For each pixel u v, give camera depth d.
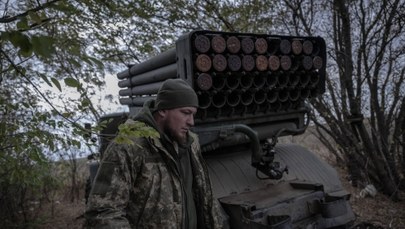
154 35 5.27
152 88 3.74
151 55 5.70
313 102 5.47
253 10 5.57
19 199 5.21
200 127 2.93
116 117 3.84
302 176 3.34
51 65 2.46
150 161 1.77
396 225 4.38
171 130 1.90
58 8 1.44
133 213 1.76
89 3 2.48
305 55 3.34
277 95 3.24
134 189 1.77
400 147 6.20
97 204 1.65
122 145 1.74
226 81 2.91
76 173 6.83
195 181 2.06
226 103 2.96
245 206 2.56
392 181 5.48
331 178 3.43
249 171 3.16
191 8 5.34
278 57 3.17
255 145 2.92
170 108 1.86
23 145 2.49
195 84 2.76
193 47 2.74
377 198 5.41
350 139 5.50
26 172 3.05
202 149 2.92
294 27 5.52
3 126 2.44
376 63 5.47
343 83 5.43
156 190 1.77
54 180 4.29
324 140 6.52
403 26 5.05
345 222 3.11
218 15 5.48
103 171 1.71
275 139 3.31
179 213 1.81
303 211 2.81
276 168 2.97
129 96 4.70
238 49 2.93
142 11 4.48
